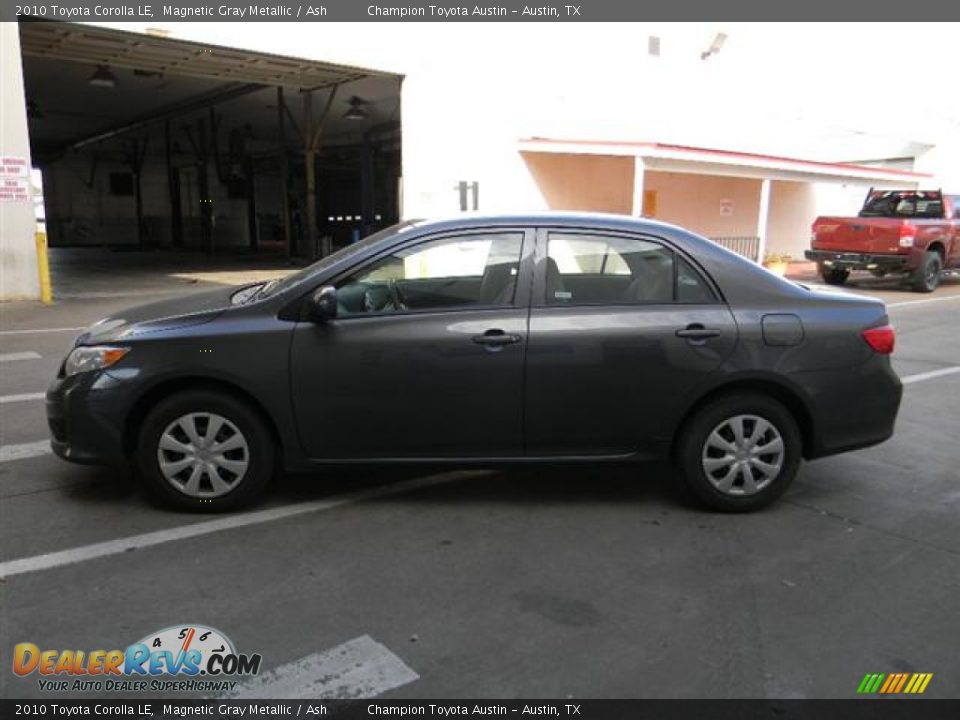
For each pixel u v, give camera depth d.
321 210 38.88
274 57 14.53
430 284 4.31
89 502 4.46
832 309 4.45
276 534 4.09
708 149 17.77
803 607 3.43
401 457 4.30
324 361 4.14
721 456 4.40
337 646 3.10
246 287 5.19
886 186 23.42
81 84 21.50
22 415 6.22
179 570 3.68
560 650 3.08
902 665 3.02
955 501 4.70
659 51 20.47
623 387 4.26
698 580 3.67
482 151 16.97
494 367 4.19
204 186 29.69
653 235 4.40
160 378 4.11
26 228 12.77
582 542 4.06
